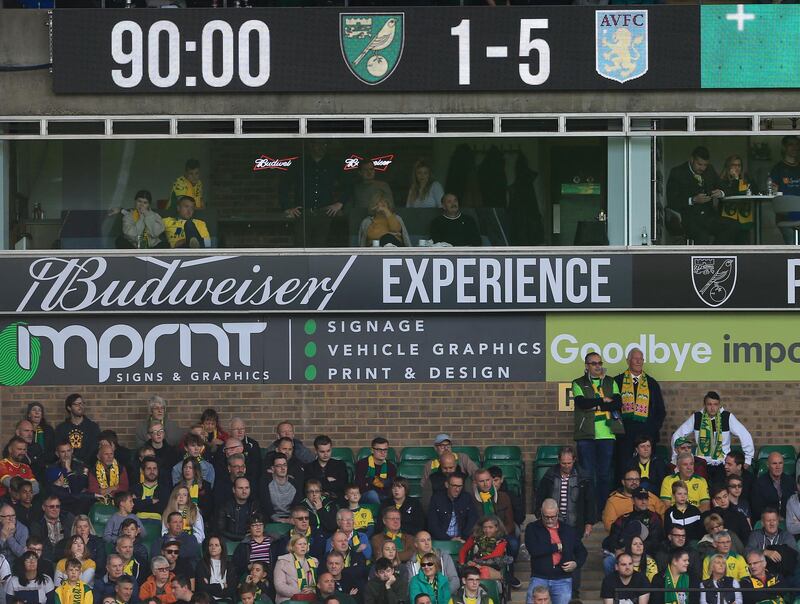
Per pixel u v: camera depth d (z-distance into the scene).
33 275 74.44
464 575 61.44
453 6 74.38
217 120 74.50
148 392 74.75
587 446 70.81
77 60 74.25
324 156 74.75
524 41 74.31
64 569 62.72
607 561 65.12
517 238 74.62
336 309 74.44
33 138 74.56
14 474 68.44
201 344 74.75
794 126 74.69
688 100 74.69
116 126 74.62
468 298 74.44
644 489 67.88
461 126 74.69
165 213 74.75
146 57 74.38
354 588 63.09
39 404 72.44
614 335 74.75
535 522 64.06
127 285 74.44
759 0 75.44
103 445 69.50
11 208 74.69
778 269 74.50
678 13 74.38
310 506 66.44
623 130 74.50
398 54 74.38
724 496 65.88
